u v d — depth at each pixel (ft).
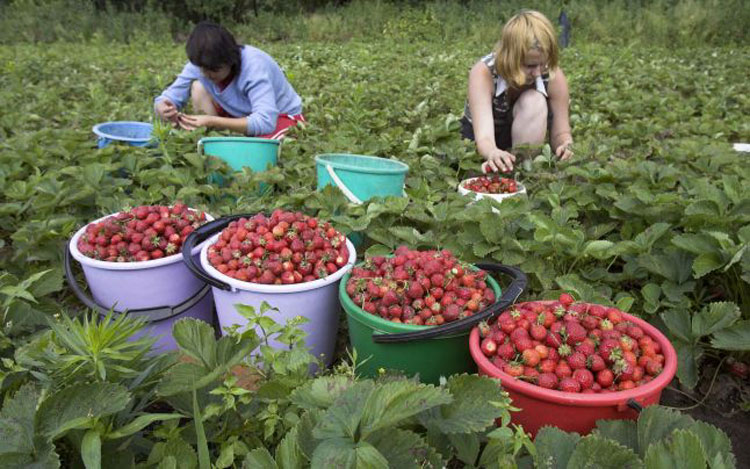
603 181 12.46
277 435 6.02
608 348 6.46
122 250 8.68
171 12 75.56
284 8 79.25
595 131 19.80
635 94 26.25
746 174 12.51
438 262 7.91
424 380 7.64
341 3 86.63
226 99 17.28
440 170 14.76
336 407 4.83
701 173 14.38
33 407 5.10
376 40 66.74
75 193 11.56
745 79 32.32
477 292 7.73
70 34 65.26
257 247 8.39
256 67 16.60
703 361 8.91
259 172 13.20
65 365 5.31
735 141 20.52
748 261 8.17
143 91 27.94
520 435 5.14
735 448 7.42
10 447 4.72
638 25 60.13
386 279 7.88
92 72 33.68
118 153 14.61
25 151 14.52
